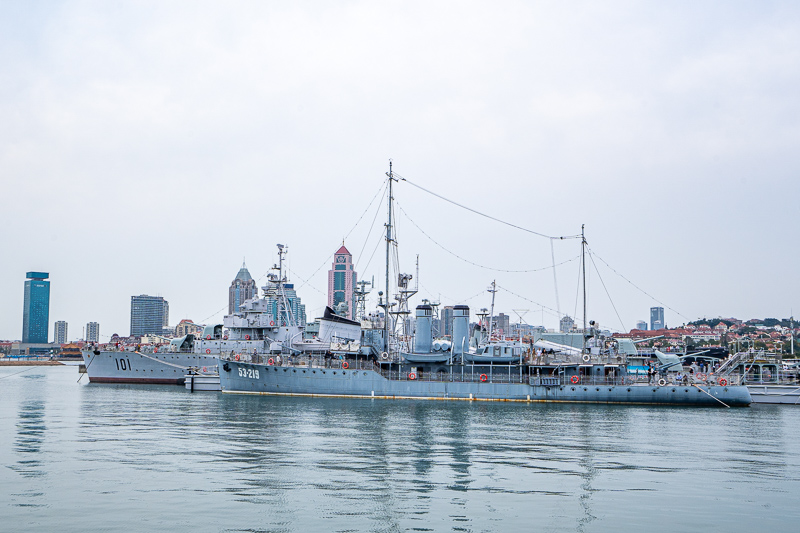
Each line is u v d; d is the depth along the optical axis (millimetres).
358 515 35906
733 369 115375
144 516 35281
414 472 46312
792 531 34562
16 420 73125
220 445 56406
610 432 66812
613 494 41125
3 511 35969
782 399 101000
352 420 73562
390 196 109438
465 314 101125
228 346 125625
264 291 126000
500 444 58344
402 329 115938
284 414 78688
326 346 113188
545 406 90750
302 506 37406
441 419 75125
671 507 38469
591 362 98125
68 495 39250
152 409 84312
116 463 48375
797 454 55625
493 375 98125
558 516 36375
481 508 37562
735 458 53594
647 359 106438
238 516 35438
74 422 71312
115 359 132500
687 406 93250
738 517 36781
